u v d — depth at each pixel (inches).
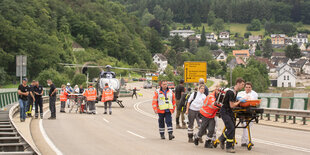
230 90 501.4
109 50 7514.8
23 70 1064.8
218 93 511.5
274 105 1050.1
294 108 982.4
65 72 4862.2
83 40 7175.2
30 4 6166.3
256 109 509.0
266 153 495.5
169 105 621.9
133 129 775.1
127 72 6569.9
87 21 7554.1
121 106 1535.4
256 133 741.3
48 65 4697.3
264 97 1099.9
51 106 954.7
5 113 947.3
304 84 7362.2
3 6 5078.7
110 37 7544.3
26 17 5226.4
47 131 724.7
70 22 7411.4
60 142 592.7
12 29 4419.3
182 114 804.6
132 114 1185.4
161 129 631.8
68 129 758.5
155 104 627.8
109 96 1155.3
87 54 6658.5
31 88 948.0
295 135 709.3
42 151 514.9
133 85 4936.0
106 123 887.7
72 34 7381.9
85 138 636.7
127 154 486.6
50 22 6382.9
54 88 952.3
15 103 1228.5
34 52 4640.8
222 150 518.0
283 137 677.3
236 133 733.9
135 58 7775.6
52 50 4815.5
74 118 994.7
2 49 4269.2
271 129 820.0
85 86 3604.8
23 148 504.7
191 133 592.4
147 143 581.9
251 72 4886.8
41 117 960.9
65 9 7578.7
